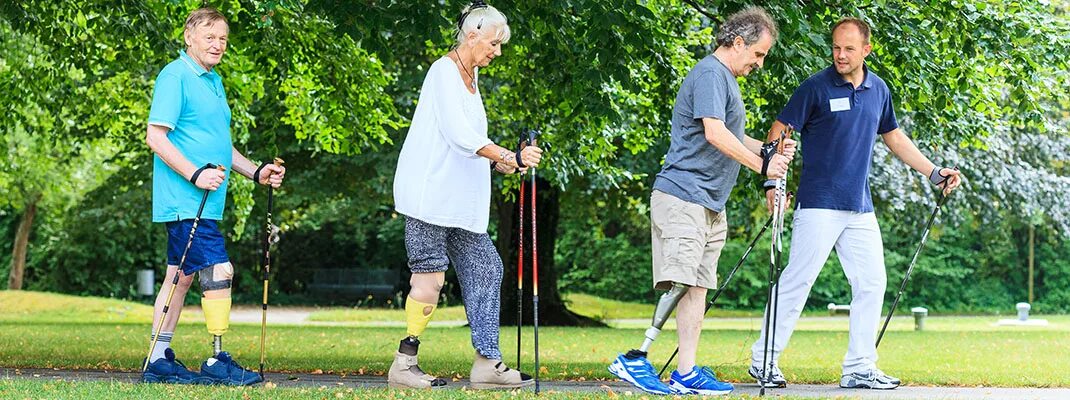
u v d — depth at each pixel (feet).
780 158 23.40
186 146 25.32
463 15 24.54
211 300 25.31
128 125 73.61
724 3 34.68
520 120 60.80
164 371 25.31
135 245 158.40
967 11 37.65
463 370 33.60
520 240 24.21
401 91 70.74
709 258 24.71
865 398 25.63
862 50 27.48
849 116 27.71
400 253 166.40
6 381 24.16
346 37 47.96
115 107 67.67
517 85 52.01
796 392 26.61
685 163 24.32
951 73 40.60
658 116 52.24
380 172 77.25
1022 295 163.73
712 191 24.38
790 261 28.30
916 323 87.86
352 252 168.86
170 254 25.40
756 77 41.04
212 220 25.27
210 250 25.03
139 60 51.80
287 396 22.03
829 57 36.27
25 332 60.08
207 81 25.80
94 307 110.93
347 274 160.45
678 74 43.27
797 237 28.12
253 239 165.37
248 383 25.17
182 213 24.95
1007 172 80.64
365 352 47.96
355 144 53.11
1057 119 82.69
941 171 28.86
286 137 80.28
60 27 48.65
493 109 63.77
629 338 63.82
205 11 25.71
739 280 155.33
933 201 80.59
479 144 23.56
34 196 129.49
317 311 140.67
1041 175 82.94
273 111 59.82
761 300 156.66
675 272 23.95
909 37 37.29
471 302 25.29
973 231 154.51
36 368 32.55
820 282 156.25
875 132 28.25
